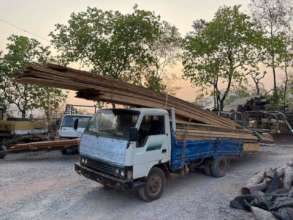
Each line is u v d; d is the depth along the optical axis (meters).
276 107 24.02
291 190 6.86
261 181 7.97
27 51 21.48
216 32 23.83
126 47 22.58
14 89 21.66
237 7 23.97
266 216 5.74
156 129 7.47
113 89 8.65
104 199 7.46
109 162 6.83
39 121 15.98
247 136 11.78
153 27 23.08
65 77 7.92
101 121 7.57
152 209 6.86
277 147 17.05
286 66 26.12
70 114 15.25
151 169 7.34
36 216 6.32
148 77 24.33
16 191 7.98
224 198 7.71
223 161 10.23
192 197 7.78
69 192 7.97
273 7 26.42
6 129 13.45
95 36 22.28
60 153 14.69
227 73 24.45
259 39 23.44
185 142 8.32
